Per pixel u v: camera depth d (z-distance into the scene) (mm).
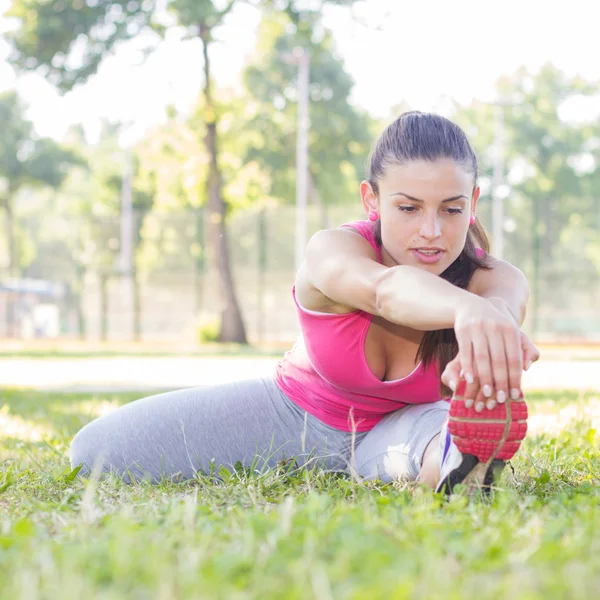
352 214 24859
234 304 23547
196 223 24953
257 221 24641
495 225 28062
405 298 1966
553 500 2119
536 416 4773
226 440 2828
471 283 2404
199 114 25109
